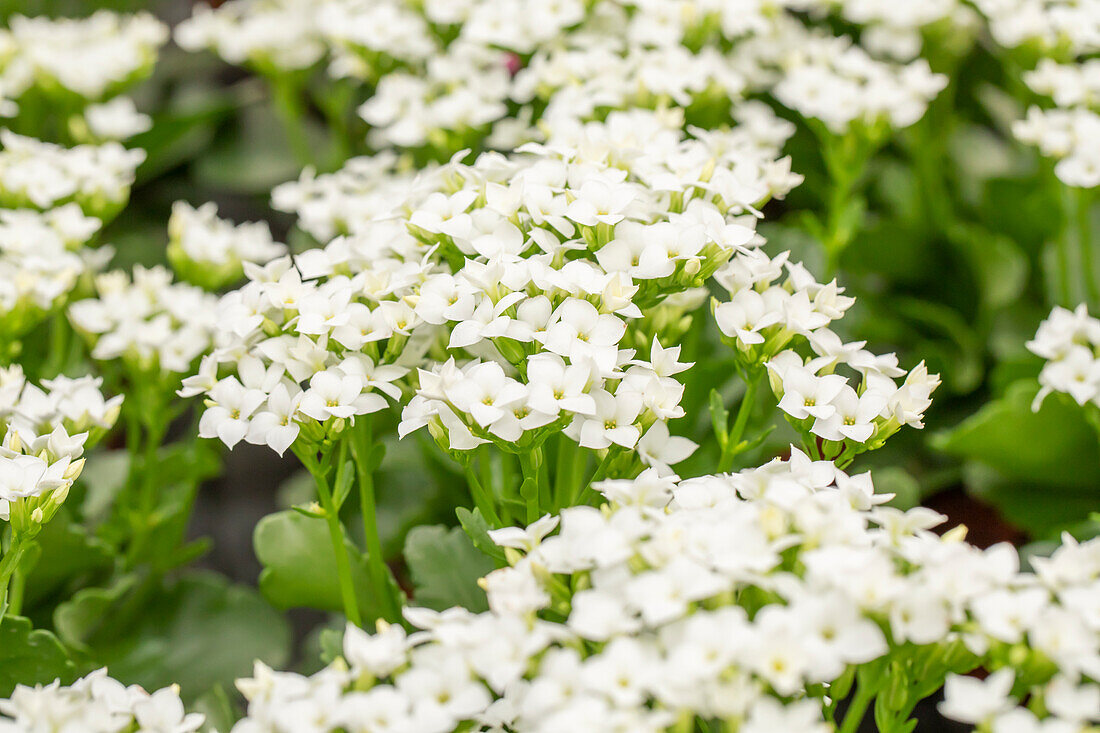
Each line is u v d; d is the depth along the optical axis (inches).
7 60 30.4
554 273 23.2
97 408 24.6
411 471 28.8
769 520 21.7
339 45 30.4
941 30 30.8
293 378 24.0
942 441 27.8
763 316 23.9
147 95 38.3
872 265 30.7
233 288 29.8
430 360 24.8
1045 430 27.5
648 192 24.5
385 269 24.3
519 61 31.6
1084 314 25.3
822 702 22.4
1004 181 30.5
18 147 27.9
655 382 23.1
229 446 23.3
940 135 31.4
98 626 27.1
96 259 27.9
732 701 20.8
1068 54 29.4
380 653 21.6
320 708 21.4
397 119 29.0
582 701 20.9
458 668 21.5
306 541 25.9
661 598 21.2
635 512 21.8
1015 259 29.9
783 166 25.4
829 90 28.1
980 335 30.4
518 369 23.4
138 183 35.2
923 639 21.2
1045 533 28.1
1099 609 21.4
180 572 30.7
